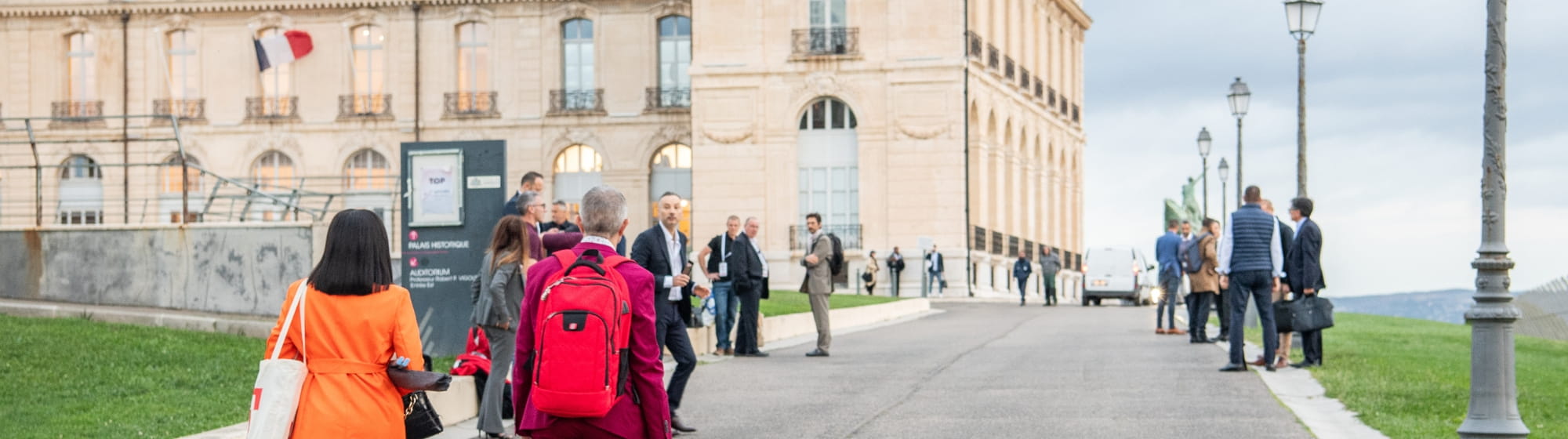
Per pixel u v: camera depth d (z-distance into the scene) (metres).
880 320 33.44
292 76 60.06
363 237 7.16
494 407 12.22
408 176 17.66
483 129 59.25
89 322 19.86
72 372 15.46
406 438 7.41
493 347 12.27
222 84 60.16
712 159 51.91
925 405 14.52
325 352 7.10
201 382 15.34
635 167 58.34
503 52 59.31
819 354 20.72
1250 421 12.98
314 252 21.09
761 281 20.78
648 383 7.83
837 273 21.06
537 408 7.59
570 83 59.25
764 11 51.91
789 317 25.94
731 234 20.72
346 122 59.62
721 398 15.25
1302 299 17.19
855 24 51.53
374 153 59.94
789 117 51.56
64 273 22.27
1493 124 11.15
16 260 22.42
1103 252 49.66
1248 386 15.73
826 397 15.33
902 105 51.12
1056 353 20.92
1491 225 11.23
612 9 58.66
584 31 59.19
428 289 17.66
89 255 22.20
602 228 7.91
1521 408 14.50
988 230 54.03
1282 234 17.30
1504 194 11.20
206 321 19.98
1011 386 16.14
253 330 19.77
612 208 7.91
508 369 12.35
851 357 20.52
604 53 58.69
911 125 51.06
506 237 12.20
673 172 58.72
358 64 59.94
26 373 15.18
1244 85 33.88
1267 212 17.41
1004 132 56.22
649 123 58.34
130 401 13.93
